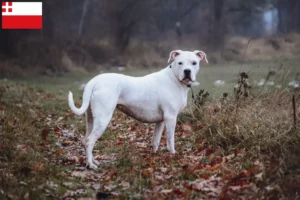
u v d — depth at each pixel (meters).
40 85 20.89
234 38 43.94
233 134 8.61
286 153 7.26
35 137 9.45
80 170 7.55
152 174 7.04
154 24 54.59
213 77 21.89
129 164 7.70
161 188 6.50
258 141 8.09
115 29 37.69
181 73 7.96
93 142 7.53
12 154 7.74
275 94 9.98
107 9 39.22
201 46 40.66
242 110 9.23
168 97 8.00
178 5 46.44
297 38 41.28
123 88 7.70
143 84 7.91
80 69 29.38
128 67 31.44
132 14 40.84
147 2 45.09
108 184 6.72
